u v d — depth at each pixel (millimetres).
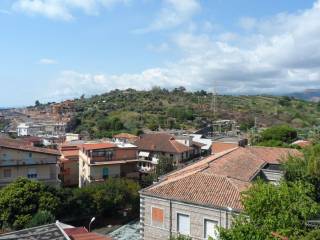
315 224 25922
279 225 25688
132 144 110812
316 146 44594
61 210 69875
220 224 38688
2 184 74750
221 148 89125
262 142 102062
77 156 101375
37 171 78938
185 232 41312
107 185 78375
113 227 74438
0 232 59156
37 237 28000
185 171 51500
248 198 27969
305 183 37062
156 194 43188
